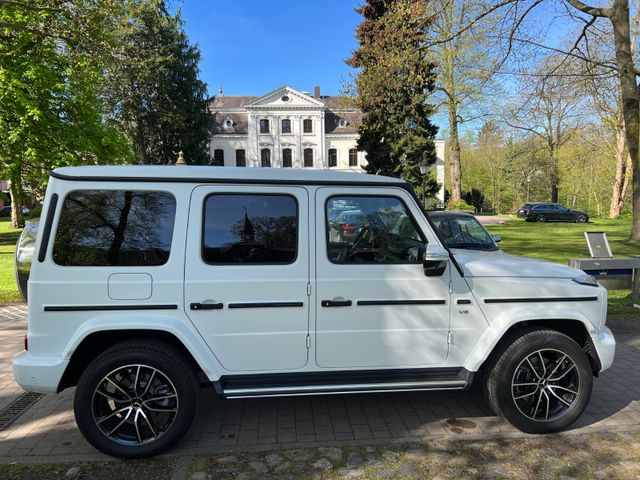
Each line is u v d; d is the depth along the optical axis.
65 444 3.19
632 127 13.79
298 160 53.94
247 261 3.03
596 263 6.46
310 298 3.06
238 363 3.03
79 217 2.88
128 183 2.94
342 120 55.78
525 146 40.97
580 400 3.28
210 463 2.93
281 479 2.75
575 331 3.58
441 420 3.51
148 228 2.95
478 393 4.02
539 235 18.81
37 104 15.95
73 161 16.88
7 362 4.92
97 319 2.86
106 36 12.88
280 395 3.03
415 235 3.24
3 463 2.94
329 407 3.75
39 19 12.98
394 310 3.16
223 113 55.38
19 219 26.33
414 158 29.84
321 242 3.10
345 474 2.79
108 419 2.98
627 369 4.58
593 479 2.72
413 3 12.18
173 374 2.92
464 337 3.25
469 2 12.04
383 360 3.17
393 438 3.23
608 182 44.22
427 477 2.75
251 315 3.01
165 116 33.19
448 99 27.16
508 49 11.40
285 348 3.06
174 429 2.96
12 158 16.48
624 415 3.58
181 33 34.62
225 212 3.03
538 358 3.31
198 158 36.72
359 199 3.19
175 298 2.93
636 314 6.60
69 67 16.22
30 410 3.76
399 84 13.51
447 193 52.69
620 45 12.32
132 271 2.90
